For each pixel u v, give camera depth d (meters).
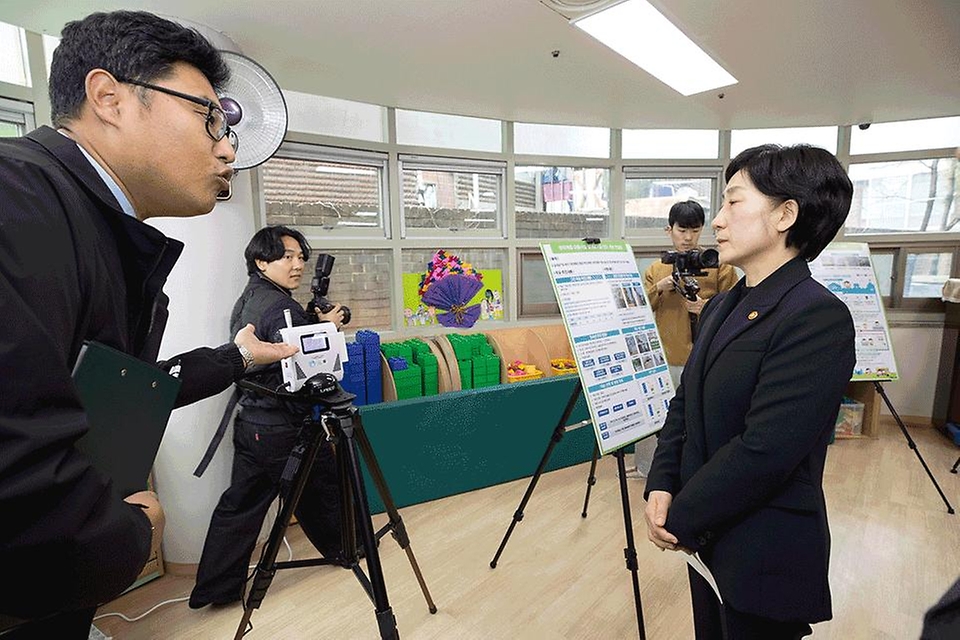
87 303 0.60
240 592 1.86
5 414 0.45
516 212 3.62
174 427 2.00
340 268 3.08
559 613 1.79
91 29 0.63
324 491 2.01
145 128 0.65
